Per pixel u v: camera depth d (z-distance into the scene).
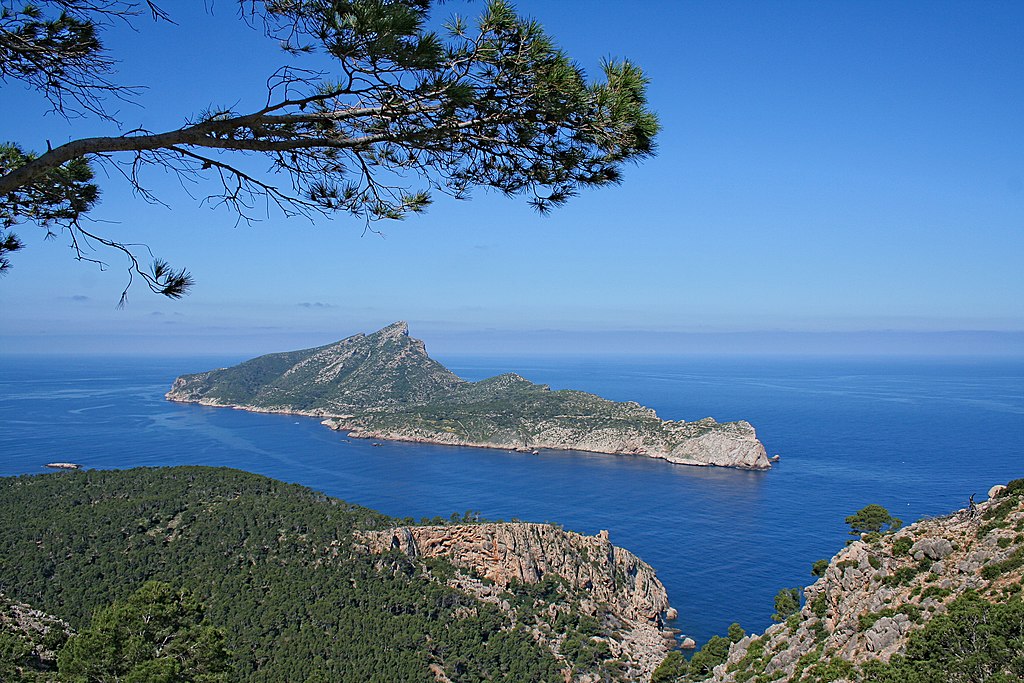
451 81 8.77
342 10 8.33
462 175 10.11
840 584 36.38
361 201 10.09
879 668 26.23
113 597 55.19
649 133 9.70
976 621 24.75
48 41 10.32
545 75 9.08
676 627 75.12
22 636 34.94
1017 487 33.81
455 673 52.69
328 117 9.00
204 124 8.78
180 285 10.10
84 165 12.64
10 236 12.42
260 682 44.91
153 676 25.31
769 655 37.06
